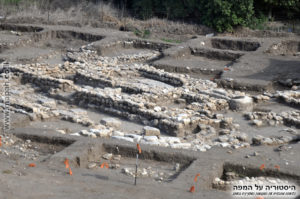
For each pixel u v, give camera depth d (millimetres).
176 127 13023
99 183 9117
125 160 11258
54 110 14758
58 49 24016
